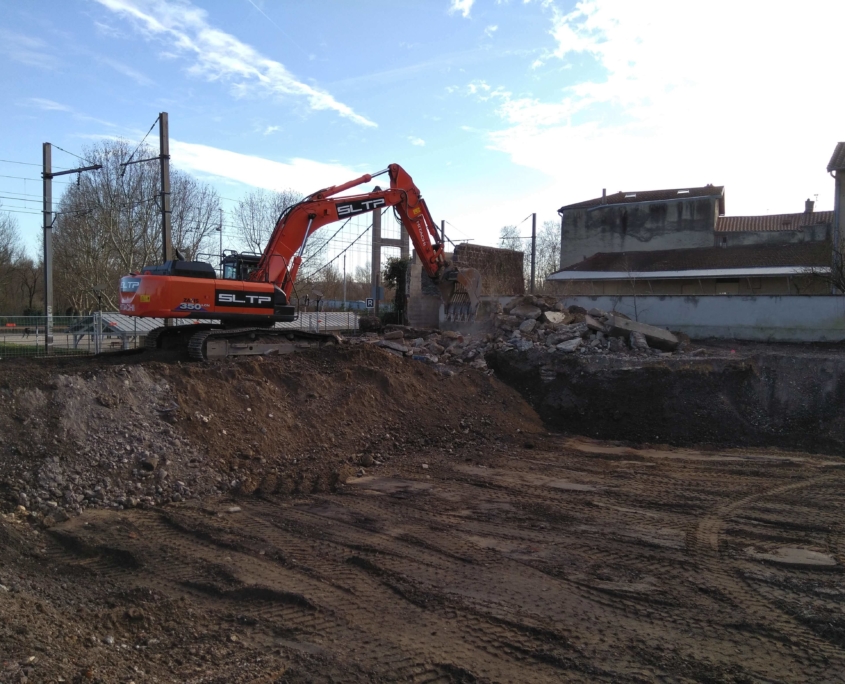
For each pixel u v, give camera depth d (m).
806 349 16.52
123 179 31.83
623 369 14.17
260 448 10.20
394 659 4.80
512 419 13.63
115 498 8.28
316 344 14.52
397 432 11.97
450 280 18.45
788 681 4.55
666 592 5.98
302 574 6.34
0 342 17.55
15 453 8.21
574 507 8.51
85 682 3.99
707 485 9.55
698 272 29.38
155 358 12.63
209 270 12.93
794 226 34.34
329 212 15.00
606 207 38.59
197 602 5.73
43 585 5.89
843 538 7.33
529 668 4.73
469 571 6.45
